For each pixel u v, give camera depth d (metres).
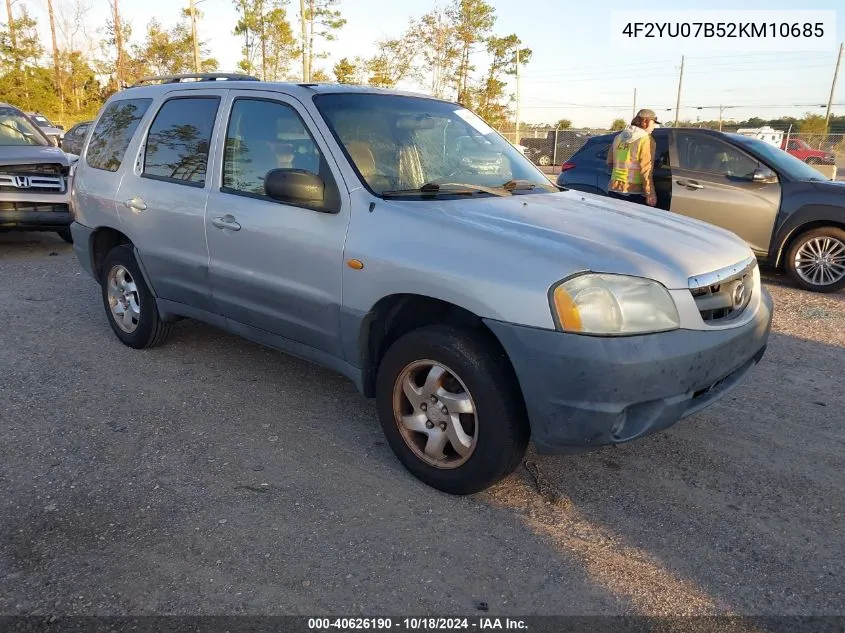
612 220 3.48
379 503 3.24
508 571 2.78
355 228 3.40
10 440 3.77
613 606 2.60
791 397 4.55
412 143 3.91
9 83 43.47
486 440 3.05
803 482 3.49
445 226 3.17
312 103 3.79
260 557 2.82
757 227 7.66
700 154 8.13
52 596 2.57
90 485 3.34
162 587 2.64
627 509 3.24
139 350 5.21
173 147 4.56
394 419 3.42
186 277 4.46
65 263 8.32
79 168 5.42
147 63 46.41
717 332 3.07
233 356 5.12
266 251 3.81
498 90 42.03
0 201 8.21
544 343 2.81
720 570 2.81
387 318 3.45
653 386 2.83
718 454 3.77
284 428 3.99
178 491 3.30
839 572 2.81
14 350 5.18
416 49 40.56
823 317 6.45
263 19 40.31
